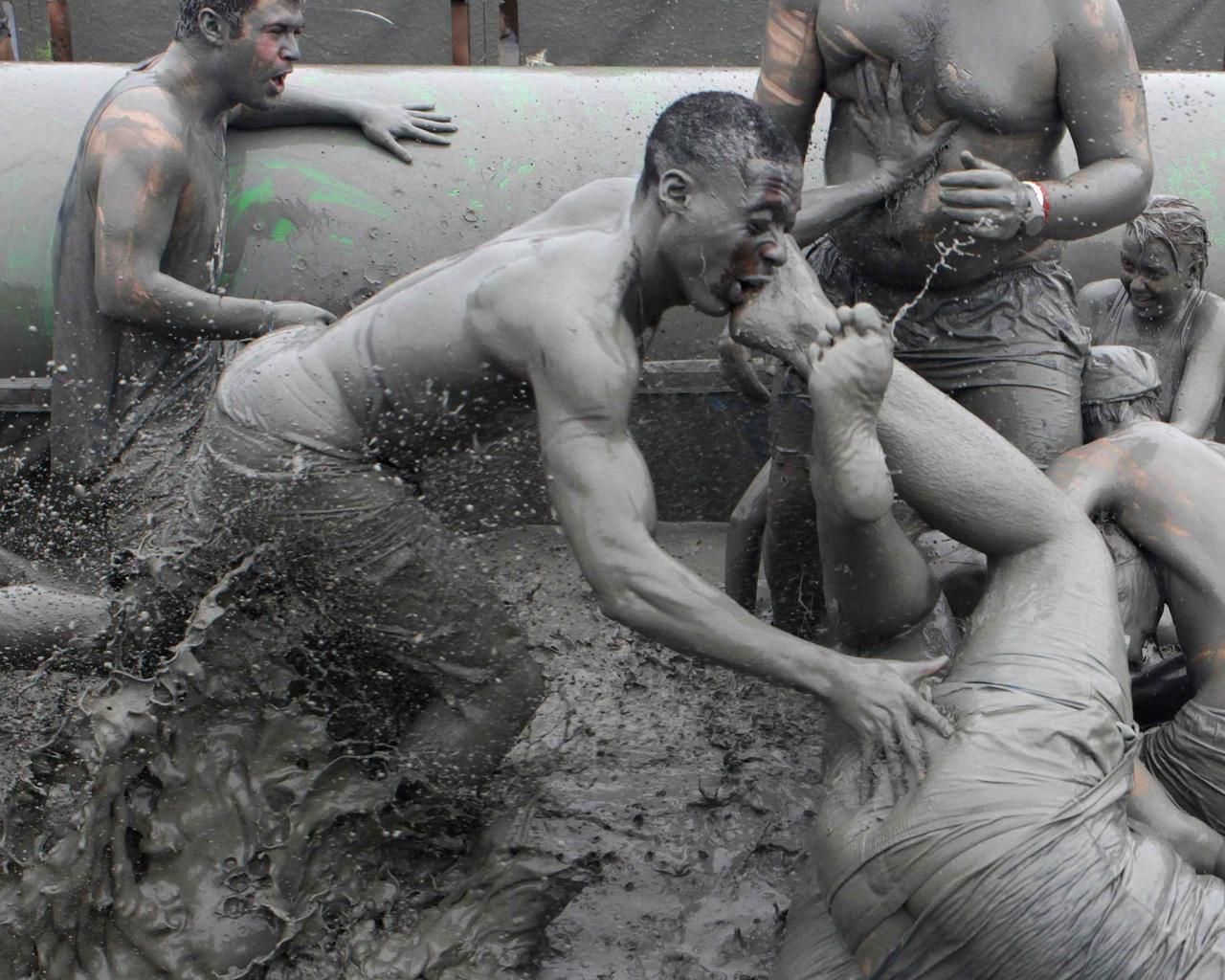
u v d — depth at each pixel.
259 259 4.55
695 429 4.72
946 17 3.25
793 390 3.60
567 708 3.93
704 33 6.74
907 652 2.92
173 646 3.24
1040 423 3.44
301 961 2.81
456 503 4.60
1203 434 4.14
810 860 2.91
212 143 4.26
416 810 3.16
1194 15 6.80
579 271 2.72
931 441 2.82
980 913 2.43
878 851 2.50
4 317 4.55
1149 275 4.16
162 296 4.04
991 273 3.48
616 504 2.62
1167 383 4.28
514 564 4.62
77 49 6.58
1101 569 2.79
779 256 2.68
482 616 3.12
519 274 2.75
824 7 3.37
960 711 2.61
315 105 4.62
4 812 2.96
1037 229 3.16
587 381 2.63
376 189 4.59
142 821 2.84
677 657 4.20
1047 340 3.49
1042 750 2.53
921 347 3.55
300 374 2.99
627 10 6.71
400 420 2.97
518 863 2.98
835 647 3.02
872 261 3.52
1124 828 2.56
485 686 3.14
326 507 2.99
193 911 2.78
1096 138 3.27
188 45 4.12
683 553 4.70
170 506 4.02
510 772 3.60
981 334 3.49
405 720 3.26
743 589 4.07
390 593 3.06
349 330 3.00
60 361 4.28
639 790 3.56
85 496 4.38
